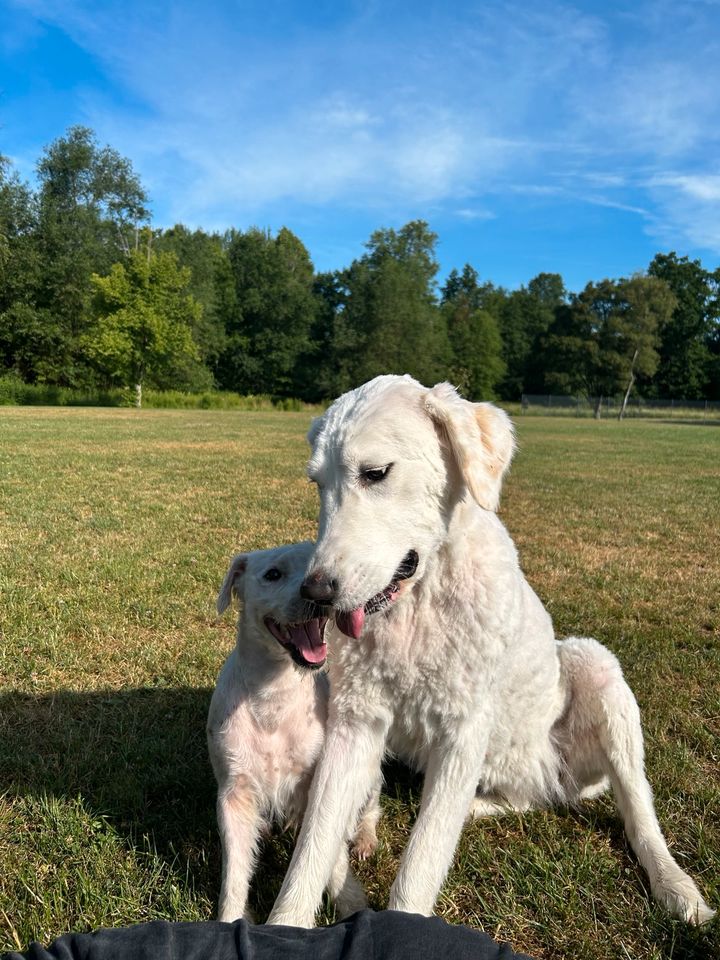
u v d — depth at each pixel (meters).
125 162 17.02
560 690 0.89
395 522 0.72
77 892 0.67
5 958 0.49
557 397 19.62
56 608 1.47
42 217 14.88
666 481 4.05
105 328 13.44
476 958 0.49
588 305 20.78
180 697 1.12
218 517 2.49
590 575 1.89
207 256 18.48
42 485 3.09
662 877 0.72
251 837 0.76
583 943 0.64
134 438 5.77
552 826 0.84
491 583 0.74
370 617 0.74
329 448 0.75
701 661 1.29
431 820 0.72
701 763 0.96
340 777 0.74
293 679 0.79
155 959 0.47
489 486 0.74
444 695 0.73
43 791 0.84
